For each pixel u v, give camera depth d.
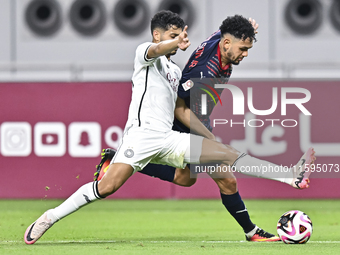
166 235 19.97
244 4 44.25
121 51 45.34
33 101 34.25
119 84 34.00
